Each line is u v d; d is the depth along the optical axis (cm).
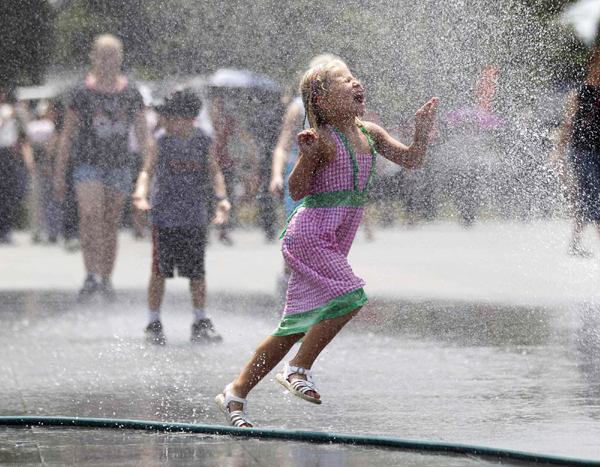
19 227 2978
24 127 2808
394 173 2345
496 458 768
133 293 1983
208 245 2723
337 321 901
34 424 910
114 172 1892
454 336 1396
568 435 834
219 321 1594
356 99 931
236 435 861
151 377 1143
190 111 1532
